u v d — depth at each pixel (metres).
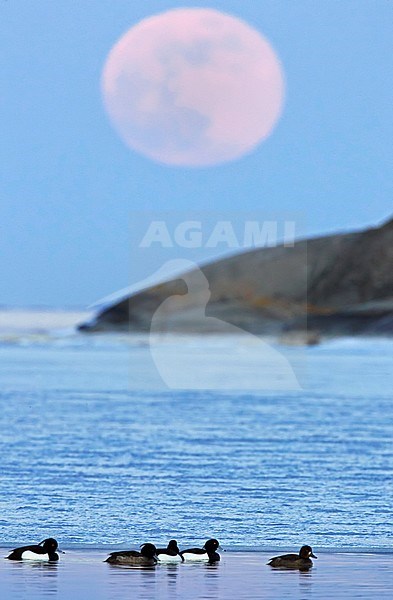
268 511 53.09
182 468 65.44
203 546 44.97
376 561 42.69
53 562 42.06
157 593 36.94
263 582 38.75
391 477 62.44
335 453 71.50
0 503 54.38
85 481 60.78
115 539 47.19
